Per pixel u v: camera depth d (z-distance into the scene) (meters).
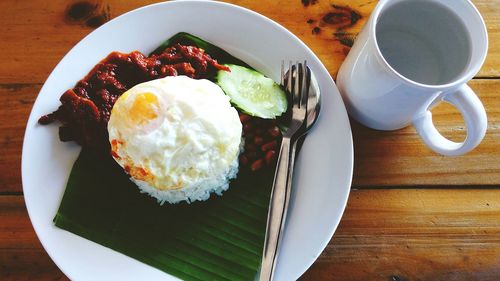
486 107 0.39
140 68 0.35
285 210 0.33
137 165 0.32
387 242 0.36
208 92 0.33
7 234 0.35
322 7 0.41
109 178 0.35
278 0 0.41
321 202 0.34
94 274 0.32
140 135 0.31
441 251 0.36
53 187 0.33
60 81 0.35
